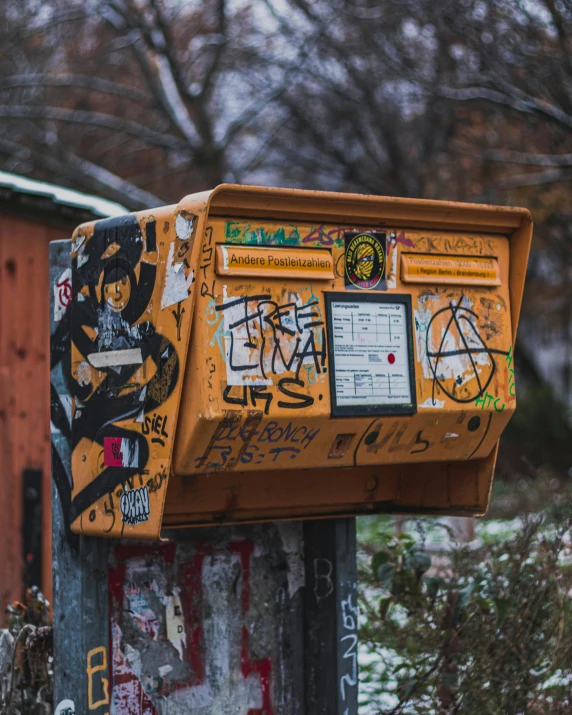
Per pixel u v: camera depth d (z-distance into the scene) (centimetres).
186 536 324
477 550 448
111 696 305
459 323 313
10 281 554
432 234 311
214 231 272
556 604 384
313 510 338
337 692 342
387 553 401
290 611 346
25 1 1574
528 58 1159
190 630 324
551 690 389
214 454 275
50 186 579
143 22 1548
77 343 303
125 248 288
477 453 324
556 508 525
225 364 270
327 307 289
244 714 334
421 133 1463
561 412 1748
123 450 284
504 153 1233
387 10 1386
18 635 336
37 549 561
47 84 1543
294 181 1706
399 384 299
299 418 280
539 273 1812
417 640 397
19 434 557
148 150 1820
